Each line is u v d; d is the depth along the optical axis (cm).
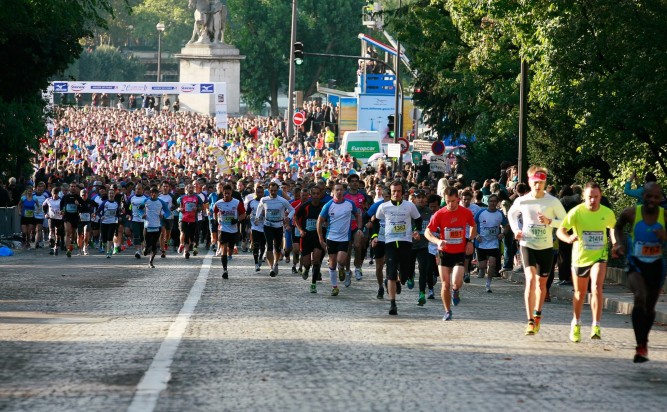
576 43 6656
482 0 7475
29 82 10125
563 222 3594
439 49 10400
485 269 5959
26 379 2633
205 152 16962
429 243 5156
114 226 8294
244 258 8231
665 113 6375
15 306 4441
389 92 19438
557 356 3158
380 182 8200
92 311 4288
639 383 2677
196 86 18925
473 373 2798
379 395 2455
